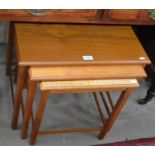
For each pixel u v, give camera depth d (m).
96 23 1.18
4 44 1.66
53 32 1.12
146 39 1.45
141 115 1.55
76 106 1.50
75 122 1.44
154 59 1.39
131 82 1.09
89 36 1.14
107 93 1.48
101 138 1.39
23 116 1.29
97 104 1.44
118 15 1.14
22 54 1.01
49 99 1.49
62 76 1.02
